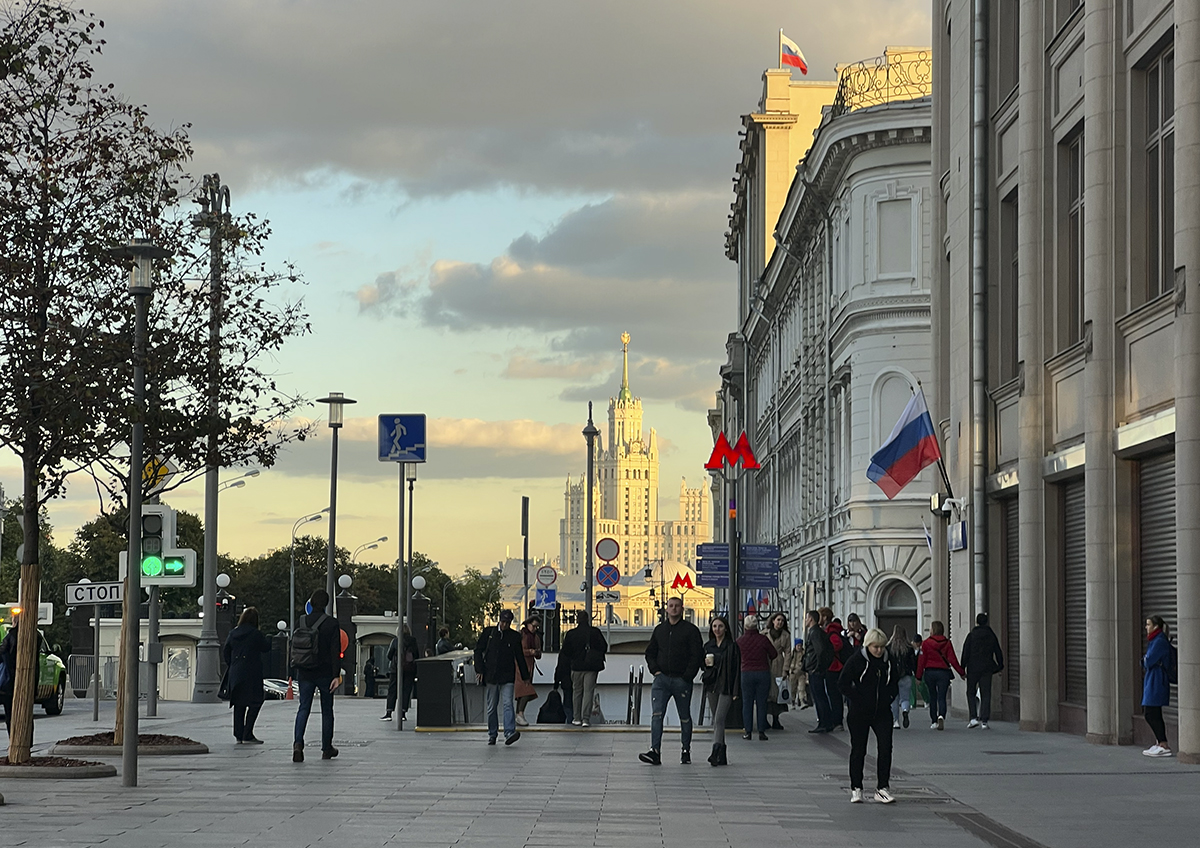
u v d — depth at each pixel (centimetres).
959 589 3150
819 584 5509
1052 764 1927
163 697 5384
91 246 1814
